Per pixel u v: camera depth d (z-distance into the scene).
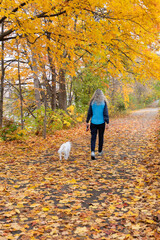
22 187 4.13
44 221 2.85
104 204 3.33
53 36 5.64
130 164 5.54
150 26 4.76
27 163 5.89
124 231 2.62
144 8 4.36
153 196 3.44
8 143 8.95
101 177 4.65
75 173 4.95
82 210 3.17
